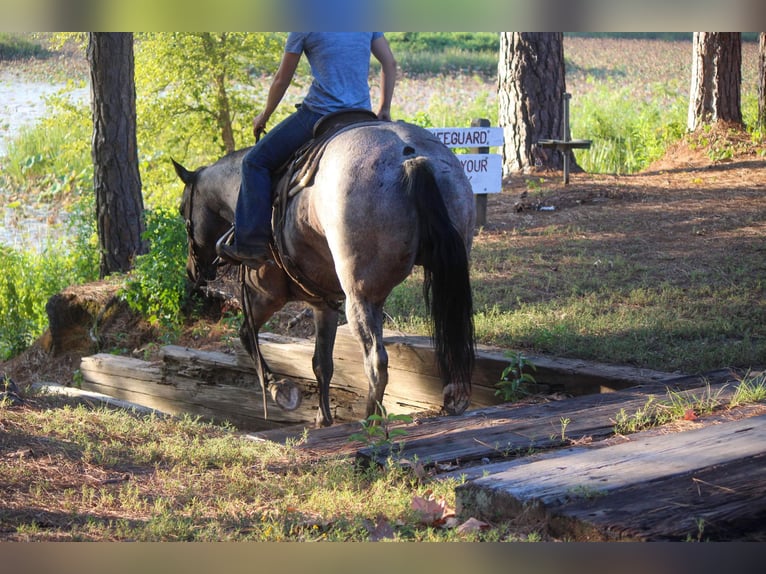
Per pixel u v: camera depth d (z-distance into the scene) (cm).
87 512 473
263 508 489
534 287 1062
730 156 1786
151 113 1853
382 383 601
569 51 4153
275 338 995
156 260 1182
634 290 1009
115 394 1123
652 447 487
